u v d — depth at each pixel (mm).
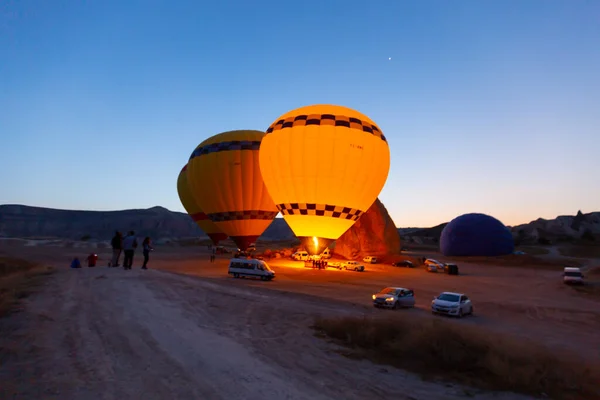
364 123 37375
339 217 36438
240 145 46656
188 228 185375
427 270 47750
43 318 11461
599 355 13422
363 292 26953
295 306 16516
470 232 71125
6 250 66438
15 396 6539
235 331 11641
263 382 7809
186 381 7582
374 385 8062
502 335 12523
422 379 8531
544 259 66000
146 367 8180
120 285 17203
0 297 13719
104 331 10484
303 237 37375
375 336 11141
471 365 9312
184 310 13742
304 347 10414
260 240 146500
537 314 22109
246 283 27266
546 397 7945
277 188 37625
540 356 10086
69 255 60312
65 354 8695
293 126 36531
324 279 34594
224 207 47094
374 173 37188
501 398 7777
